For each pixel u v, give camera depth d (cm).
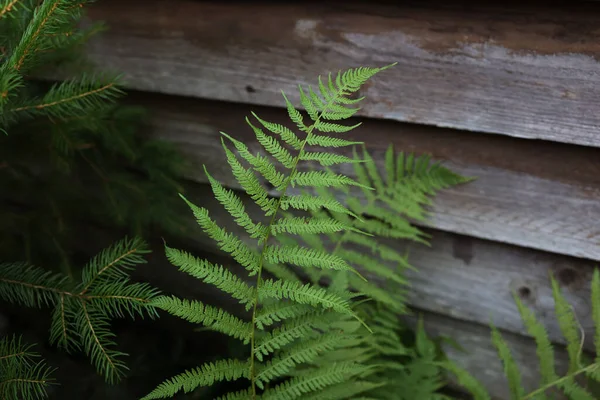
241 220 98
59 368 143
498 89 125
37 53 104
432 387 127
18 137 132
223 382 140
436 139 132
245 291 99
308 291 98
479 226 133
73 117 128
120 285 102
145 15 145
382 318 131
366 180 134
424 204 136
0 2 98
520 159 128
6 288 105
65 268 137
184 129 149
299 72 136
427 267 141
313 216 136
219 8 139
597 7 117
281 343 100
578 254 128
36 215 140
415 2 127
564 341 134
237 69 140
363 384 109
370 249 142
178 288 159
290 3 134
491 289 137
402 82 130
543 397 120
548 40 121
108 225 153
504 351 124
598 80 119
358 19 131
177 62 145
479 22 124
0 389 101
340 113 98
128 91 152
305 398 104
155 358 153
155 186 141
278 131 98
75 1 101
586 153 124
